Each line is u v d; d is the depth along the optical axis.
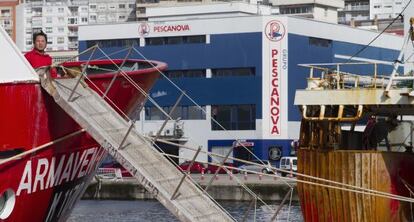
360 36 103.31
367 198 31.61
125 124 22.22
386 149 35.22
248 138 95.62
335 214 32.22
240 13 122.06
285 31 94.81
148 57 98.69
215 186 63.72
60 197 23.20
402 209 32.34
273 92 95.00
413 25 35.06
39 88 21.31
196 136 97.06
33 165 21.45
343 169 32.06
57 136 21.92
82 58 80.88
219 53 96.62
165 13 124.88
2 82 20.64
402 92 31.47
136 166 20.86
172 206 20.47
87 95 22.48
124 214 54.25
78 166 23.42
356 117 32.16
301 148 33.38
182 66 97.81
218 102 96.50
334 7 179.75
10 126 20.88
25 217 21.84
